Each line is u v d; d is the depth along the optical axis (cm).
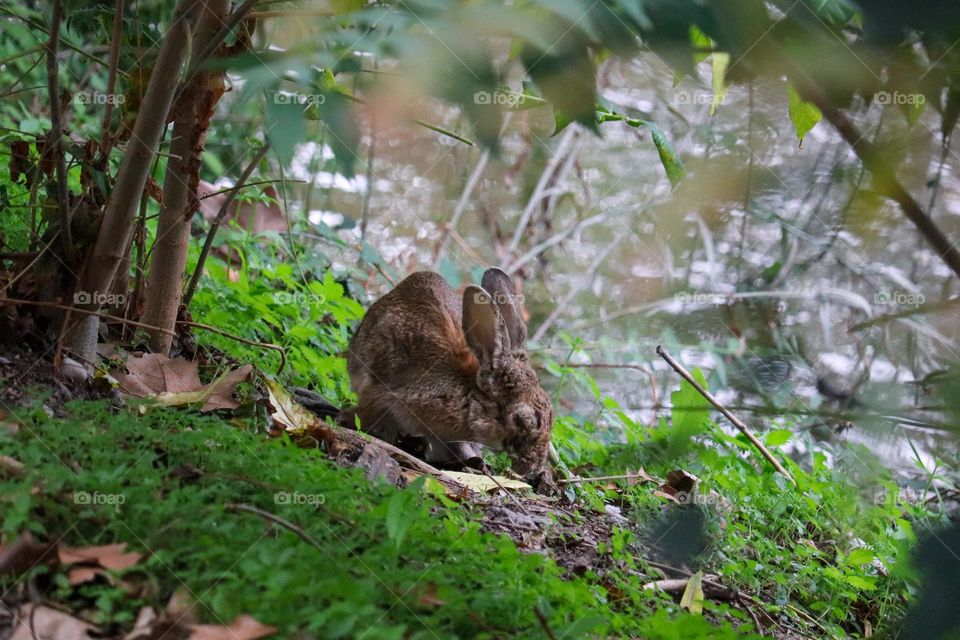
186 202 1030
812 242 1299
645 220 1880
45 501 654
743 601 998
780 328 1520
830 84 451
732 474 1230
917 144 630
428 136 1336
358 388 1295
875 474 1077
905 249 1229
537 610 625
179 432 826
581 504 1145
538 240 2097
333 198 1983
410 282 1359
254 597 583
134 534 644
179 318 1146
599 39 405
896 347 894
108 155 962
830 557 1163
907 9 431
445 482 1081
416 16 392
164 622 573
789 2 441
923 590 559
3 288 922
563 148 2025
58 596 598
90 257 953
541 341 1912
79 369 927
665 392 1750
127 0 1063
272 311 1392
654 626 722
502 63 708
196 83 912
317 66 445
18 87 1489
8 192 1180
